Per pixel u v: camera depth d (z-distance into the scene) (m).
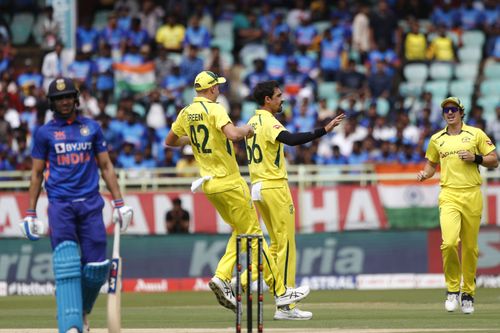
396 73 81.88
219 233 60.00
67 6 77.44
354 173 67.06
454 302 39.97
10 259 59.72
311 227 60.91
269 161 36.62
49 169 27.95
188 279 59.78
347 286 59.44
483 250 59.41
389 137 71.88
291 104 73.69
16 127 71.56
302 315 37.19
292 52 81.50
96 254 27.84
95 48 83.38
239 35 87.12
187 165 66.88
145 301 50.88
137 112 75.44
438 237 60.09
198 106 36.12
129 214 28.08
